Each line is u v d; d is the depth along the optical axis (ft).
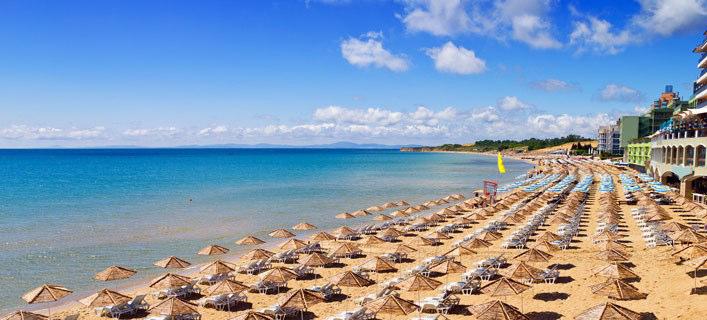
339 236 114.83
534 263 85.76
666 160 206.69
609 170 353.51
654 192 169.89
